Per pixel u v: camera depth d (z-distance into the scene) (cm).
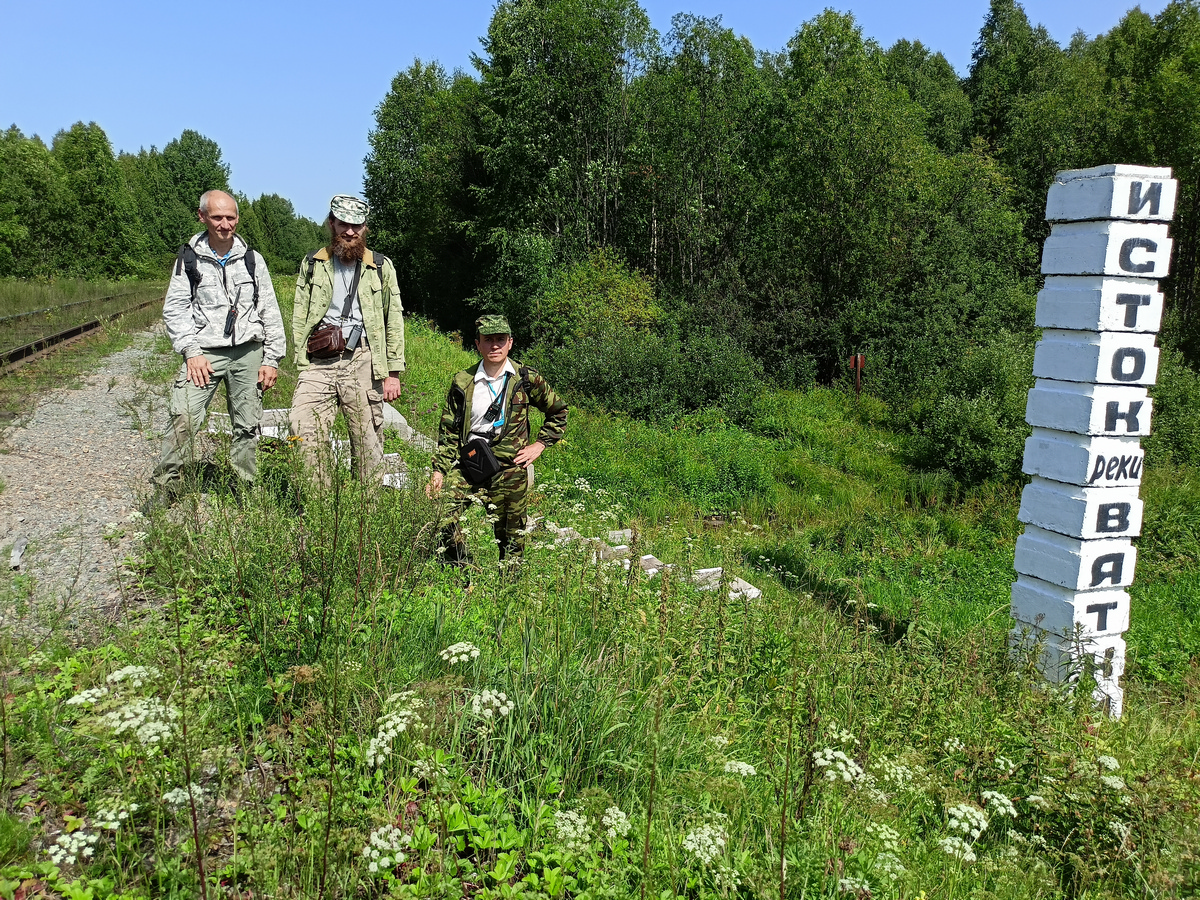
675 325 2212
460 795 274
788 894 261
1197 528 976
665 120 2644
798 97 2461
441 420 499
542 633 393
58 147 5834
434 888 232
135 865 230
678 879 261
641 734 328
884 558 901
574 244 2736
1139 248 472
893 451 1541
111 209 5462
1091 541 497
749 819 297
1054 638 512
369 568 399
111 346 1479
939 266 2259
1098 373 479
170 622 343
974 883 291
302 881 227
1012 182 2950
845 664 436
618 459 1186
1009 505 1130
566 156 2825
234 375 530
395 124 4703
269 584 372
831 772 270
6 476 607
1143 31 3164
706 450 1307
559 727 319
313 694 308
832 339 2181
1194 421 1404
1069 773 345
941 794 345
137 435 769
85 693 226
